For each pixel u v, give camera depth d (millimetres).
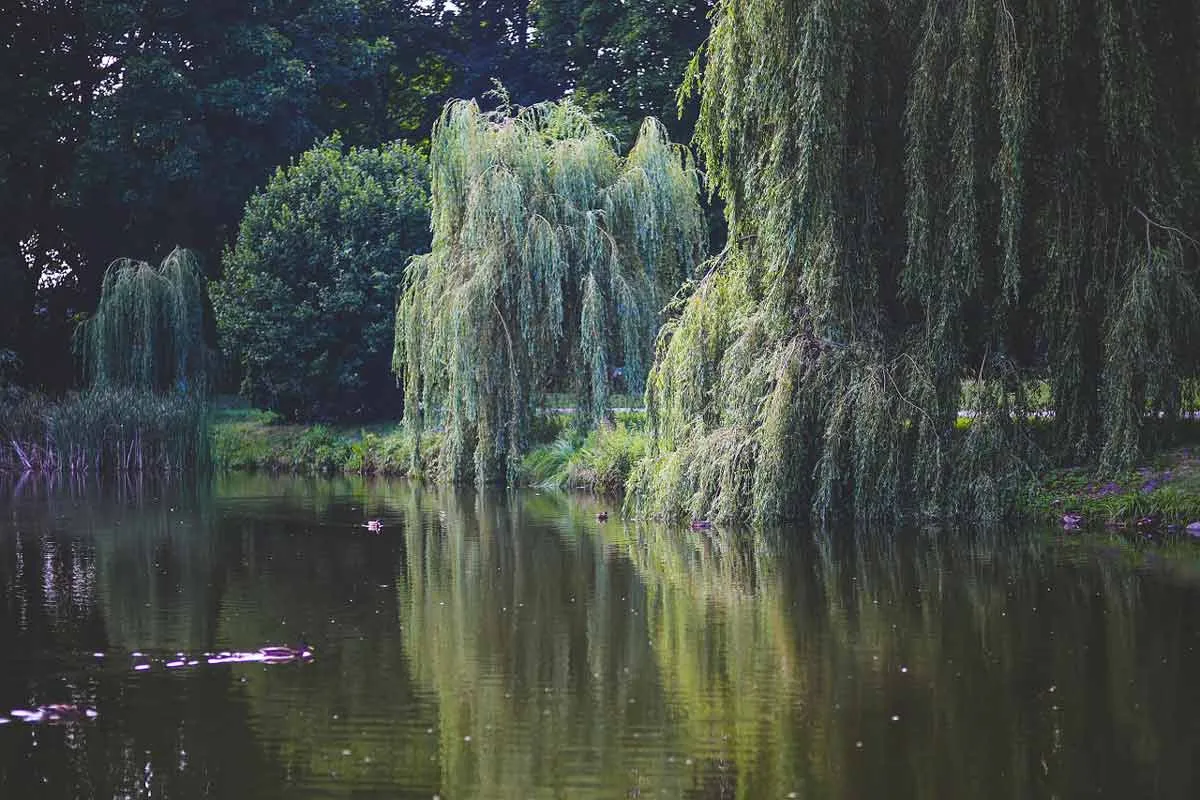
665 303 26938
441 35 52906
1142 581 13812
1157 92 16859
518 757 8625
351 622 12938
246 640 12156
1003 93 16406
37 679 10734
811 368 18188
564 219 26406
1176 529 16875
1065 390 17688
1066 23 16344
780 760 8469
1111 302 16938
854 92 17750
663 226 27031
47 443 34219
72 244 46875
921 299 17375
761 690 10117
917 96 16953
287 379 36469
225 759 8641
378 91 49875
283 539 19188
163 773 8367
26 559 17344
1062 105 16984
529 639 12062
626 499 21266
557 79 48844
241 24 43906
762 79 17734
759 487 18281
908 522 18188
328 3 46250
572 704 9859
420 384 28484
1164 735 8766
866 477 18031
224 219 45812
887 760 8422
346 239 36438
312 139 45250
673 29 41000
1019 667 10555
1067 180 17062
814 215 17453
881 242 18422
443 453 27938
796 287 18219
